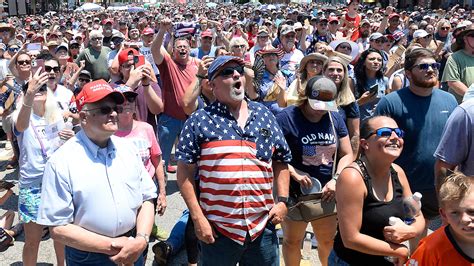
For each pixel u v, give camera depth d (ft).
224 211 10.21
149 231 9.95
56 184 9.17
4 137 30.35
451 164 11.63
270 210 10.76
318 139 12.64
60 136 14.03
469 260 7.90
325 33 40.52
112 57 31.60
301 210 12.55
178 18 86.58
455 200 7.78
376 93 18.47
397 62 24.32
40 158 13.60
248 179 10.18
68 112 16.43
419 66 12.66
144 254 11.96
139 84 17.52
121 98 9.45
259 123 10.61
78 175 9.21
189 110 15.62
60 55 27.40
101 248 9.24
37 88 13.51
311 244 16.56
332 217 12.93
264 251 10.83
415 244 13.38
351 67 20.06
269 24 52.90
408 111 13.00
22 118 13.52
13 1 125.18
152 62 27.94
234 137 10.23
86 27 55.98
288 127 12.67
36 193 13.58
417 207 9.45
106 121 9.30
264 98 17.43
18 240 17.19
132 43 30.63
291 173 12.59
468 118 11.23
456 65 18.33
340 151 13.26
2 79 26.96
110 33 39.88
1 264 15.53
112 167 9.60
